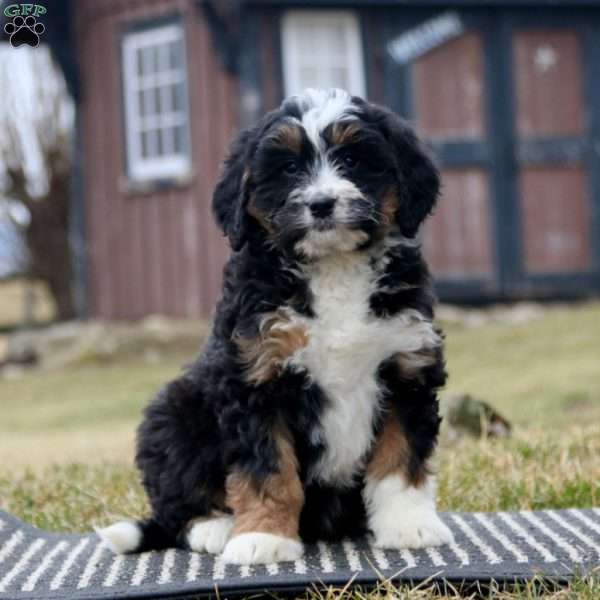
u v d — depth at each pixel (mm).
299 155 1524
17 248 6738
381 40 4535
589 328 4035
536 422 2396
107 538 1515
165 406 1545
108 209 4926
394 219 1530
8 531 1619
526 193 4664
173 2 4691
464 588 1344
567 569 1352
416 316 1487
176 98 4770
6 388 4207
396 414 1491
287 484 1460
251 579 1351
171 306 4766
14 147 6531
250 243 1529
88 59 4918
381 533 1478
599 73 4691
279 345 1460
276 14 4438
